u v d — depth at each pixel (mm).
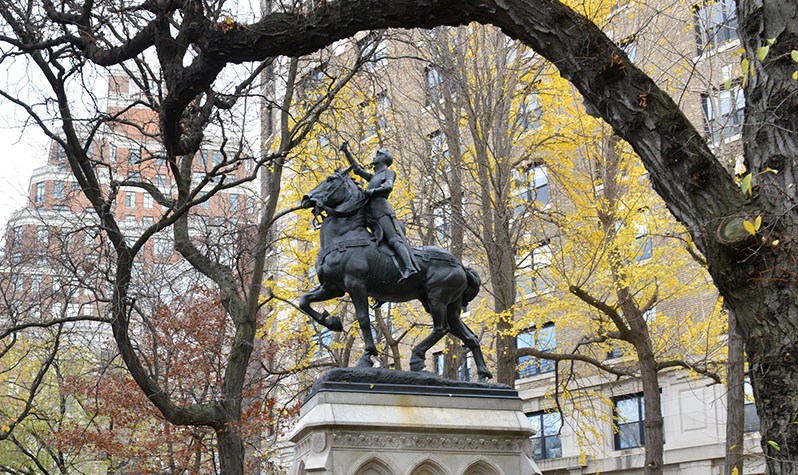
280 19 10281
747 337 7238
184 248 20266
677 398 31250
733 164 16828
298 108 23062
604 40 8305
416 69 24719
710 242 7402
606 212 22234
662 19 22656
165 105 12539
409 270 10828
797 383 6855
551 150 24125
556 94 23031
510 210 22938
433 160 26344
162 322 26703
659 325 29688
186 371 26578
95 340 32750
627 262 24531
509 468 10297
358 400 10062
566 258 26094
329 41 10156
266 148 22562
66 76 16359
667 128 7824
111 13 16953
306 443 10273
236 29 10586
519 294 29781
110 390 25484
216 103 16391
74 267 19203
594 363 22938
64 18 14688
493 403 10484
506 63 23859
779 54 7371
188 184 19453
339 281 11055
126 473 29438
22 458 30109
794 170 7207
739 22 7840
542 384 34656
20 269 25344
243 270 23000
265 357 27453
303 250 26875
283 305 25750
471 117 23062
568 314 25359
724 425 29828
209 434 27734
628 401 32344
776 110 7363
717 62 21625
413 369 11062
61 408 26766
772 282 7016
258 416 25344
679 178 7715
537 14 8531
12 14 16641
